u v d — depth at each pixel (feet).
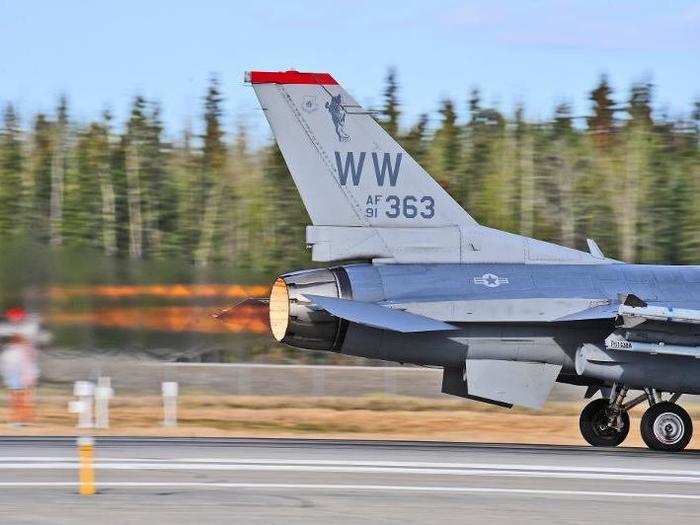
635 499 145.18
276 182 564.30
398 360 203.41
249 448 189.98
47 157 610.24
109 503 135.85
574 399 320.29
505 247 207.82
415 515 131.03
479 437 249.96
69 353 286.66
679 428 202.08
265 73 202.59
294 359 352.08
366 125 204.64
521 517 131.13
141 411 274.57
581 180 655.35
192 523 124.57
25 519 126.11
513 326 202.39
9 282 285.84
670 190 629.92
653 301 204.95
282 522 125.70
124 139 643.45
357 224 204.03
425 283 201.57
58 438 207.41
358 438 237.45
